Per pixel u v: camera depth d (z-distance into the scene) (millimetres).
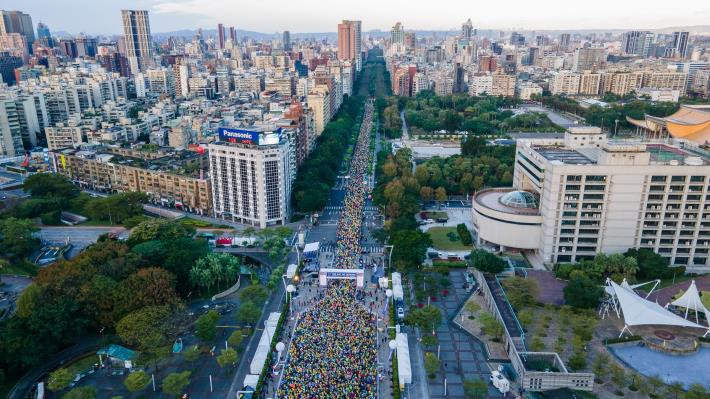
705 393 178375
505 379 194625
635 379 195250
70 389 195625
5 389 195750
